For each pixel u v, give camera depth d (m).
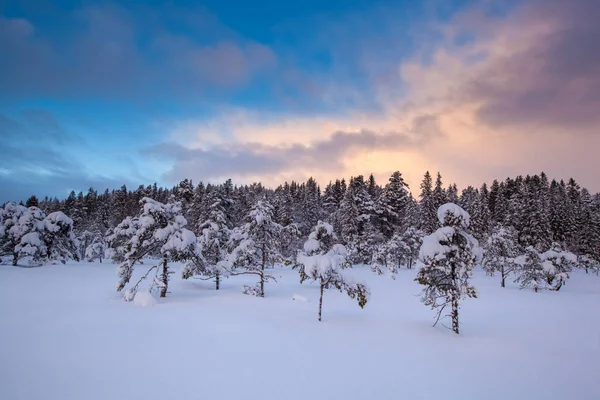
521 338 14.86
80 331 11.91
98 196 102.62
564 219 65.50
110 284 25.34
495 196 91.06
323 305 22.00
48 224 36.38
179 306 17.92
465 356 11.38
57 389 7.37
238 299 21.73
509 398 8.27
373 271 48.44
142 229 21.66
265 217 25.62
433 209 60.53
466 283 14.70
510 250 40.06
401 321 17.34
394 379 9.01
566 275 34.09
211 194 44.91
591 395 8.73
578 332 16.89
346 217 55.03
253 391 7.75
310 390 8.00
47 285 22.97
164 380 8.10
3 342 10.32
